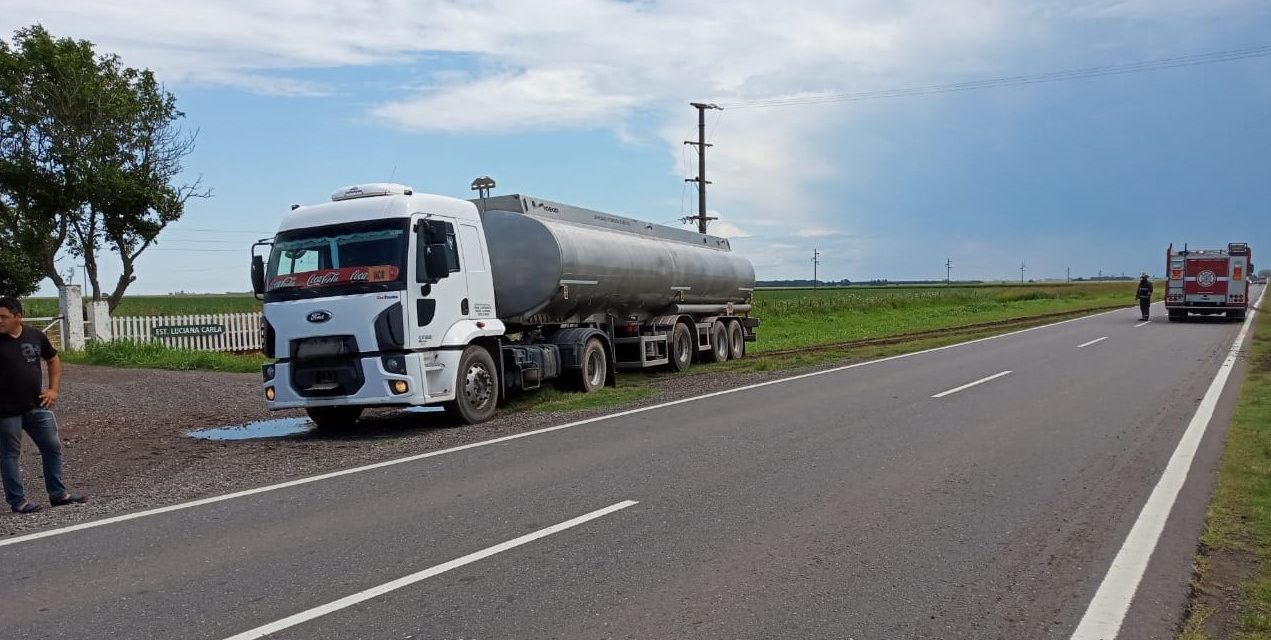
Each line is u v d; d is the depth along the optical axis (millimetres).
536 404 14188
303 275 11719
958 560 5574
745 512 6746
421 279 11570
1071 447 9227
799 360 20750
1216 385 14273
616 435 10414
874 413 11820
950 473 8047
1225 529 6164
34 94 25078
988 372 16922
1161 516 6523
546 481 7938
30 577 5496
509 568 5473
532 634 4426
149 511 7195
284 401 11688
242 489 7988
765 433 10320
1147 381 15000
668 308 19750
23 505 7430
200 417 13984
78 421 13258
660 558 5641
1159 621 4586
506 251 14961
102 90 25766
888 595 4961
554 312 15539
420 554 5793
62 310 22766
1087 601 4859
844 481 7762
